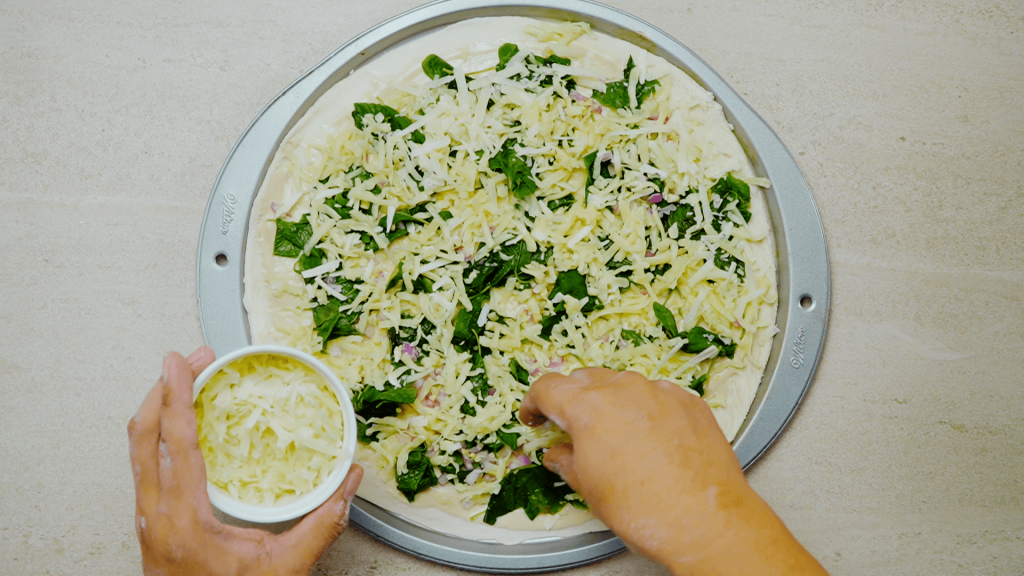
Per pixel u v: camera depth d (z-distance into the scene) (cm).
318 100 62
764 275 62
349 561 63
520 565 61
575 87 62
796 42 65
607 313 60
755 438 62
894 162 65
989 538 64
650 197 62
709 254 61
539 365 60
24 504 63
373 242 61
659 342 61
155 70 64
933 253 65
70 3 64
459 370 60
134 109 64
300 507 54
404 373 60
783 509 64
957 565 64
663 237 61
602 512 52
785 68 65
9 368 63
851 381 65
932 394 65
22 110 64
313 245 60
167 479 52
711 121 63
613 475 51
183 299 63
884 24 65
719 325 61
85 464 63
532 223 61
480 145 60
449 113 61
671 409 53
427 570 63
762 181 62
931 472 64
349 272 60
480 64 62
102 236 63
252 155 61
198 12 64
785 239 63
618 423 52
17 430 63
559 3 63
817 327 63
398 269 60
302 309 60
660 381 55
